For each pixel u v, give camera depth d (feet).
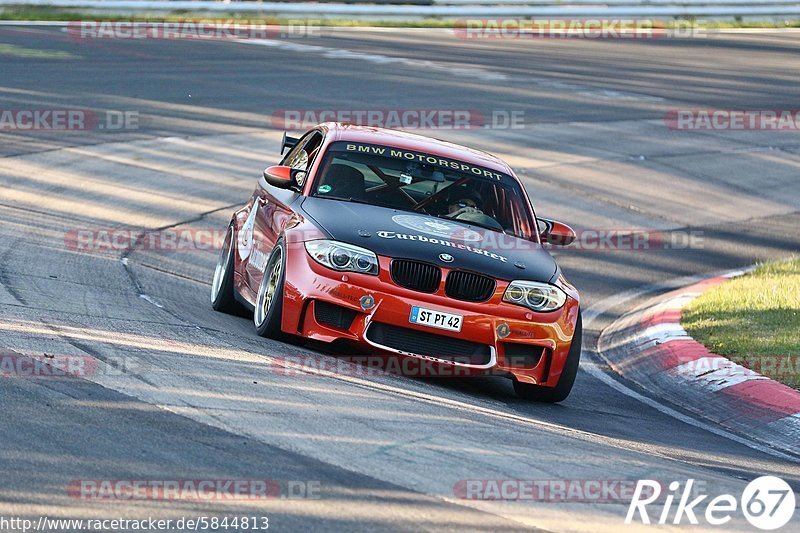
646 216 190.29
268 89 241.76
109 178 163.84
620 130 248.93
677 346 108.47
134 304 95.96
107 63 250.78
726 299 129.18
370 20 365.40
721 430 87.76
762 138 258.57
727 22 423.23
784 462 78.74
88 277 107.14
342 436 63.05
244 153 189.67
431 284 82.28
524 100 265.13
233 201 162.50
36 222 132.67
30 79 222.69
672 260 165.78
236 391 69.05
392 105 239.91
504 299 82.89
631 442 76.18
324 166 95.40
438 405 75.10
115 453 55.67
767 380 95.45
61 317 84.28
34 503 48.78
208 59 271.08
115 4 325.62
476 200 95.09
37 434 56.95
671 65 336.49
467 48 333.62
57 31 291.58
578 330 86.48
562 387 85.56
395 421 68.03
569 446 70.23
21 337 75.72
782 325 115.96
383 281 81.51
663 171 221.05
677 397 98.22
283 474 55.52
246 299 95.61
